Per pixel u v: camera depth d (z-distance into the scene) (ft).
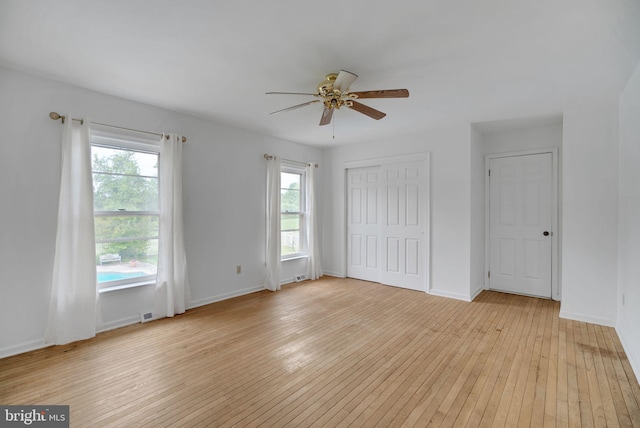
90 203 9.60
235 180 14.26
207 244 13.21
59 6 5.85
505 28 6.51
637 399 6.63
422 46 7.25
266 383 7.25
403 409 6.33
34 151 8.87
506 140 14.78
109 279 10.57
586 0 5.56
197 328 10.50
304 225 18.15
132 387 7.04
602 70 8.42
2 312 8.39
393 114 12.26
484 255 15.48
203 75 8.89
